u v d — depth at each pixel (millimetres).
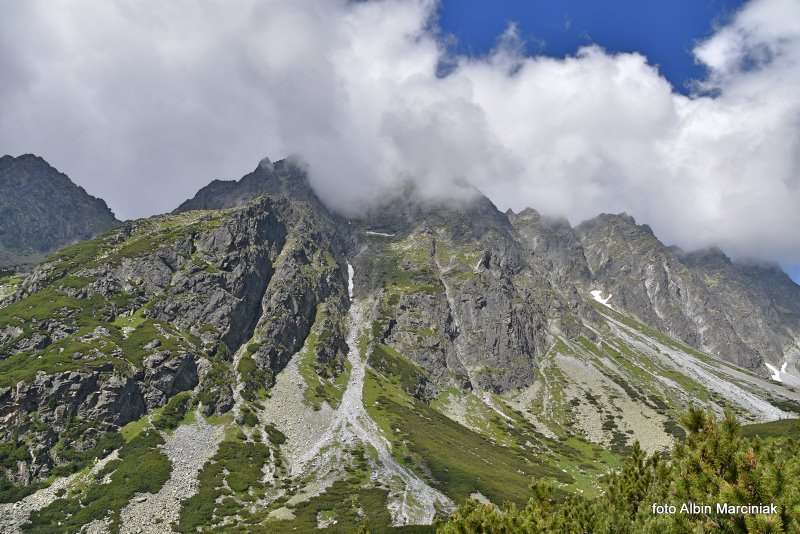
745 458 19844
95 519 112312
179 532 110750
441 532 31203
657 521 21406
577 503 31469
